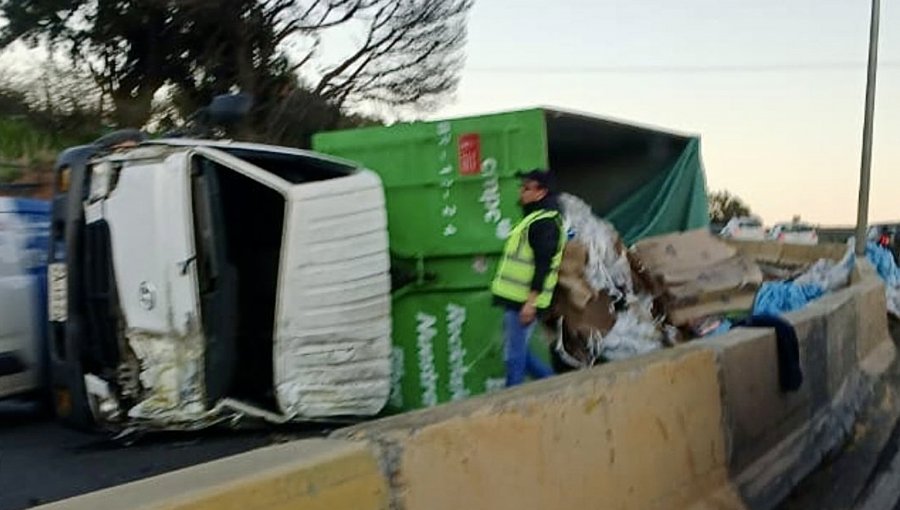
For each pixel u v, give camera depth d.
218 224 6.79
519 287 7.49
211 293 6.72
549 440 4.08
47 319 7.67
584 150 10.23
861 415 9.32
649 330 8.48
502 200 7.86
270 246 7.28
